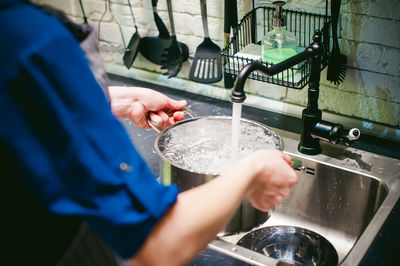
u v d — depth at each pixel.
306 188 1.26
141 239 0.52
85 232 0.65
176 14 1.51
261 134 1.10
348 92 1.33
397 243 0.93
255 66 0.87
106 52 1.75
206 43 1.48
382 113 1.30
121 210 0.50
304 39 1.31
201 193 0.60
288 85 1.20
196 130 1.15
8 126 0.46
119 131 0.53
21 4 0.48
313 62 1.11
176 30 1.54
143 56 1.67
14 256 0.58
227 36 1.38
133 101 1.08
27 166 0.48
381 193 1.14
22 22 0.46
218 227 0.59
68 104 0.48
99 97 0.52
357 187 1.18
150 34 1.61
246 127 1.13
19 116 0.46
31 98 0.46
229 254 0.92
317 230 1.26
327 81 1.35
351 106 1.34
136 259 0.53
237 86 0.87
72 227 0.63
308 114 1.19
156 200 0.53
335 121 1.38
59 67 0.47
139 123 1.11
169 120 1.12
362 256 0.89
